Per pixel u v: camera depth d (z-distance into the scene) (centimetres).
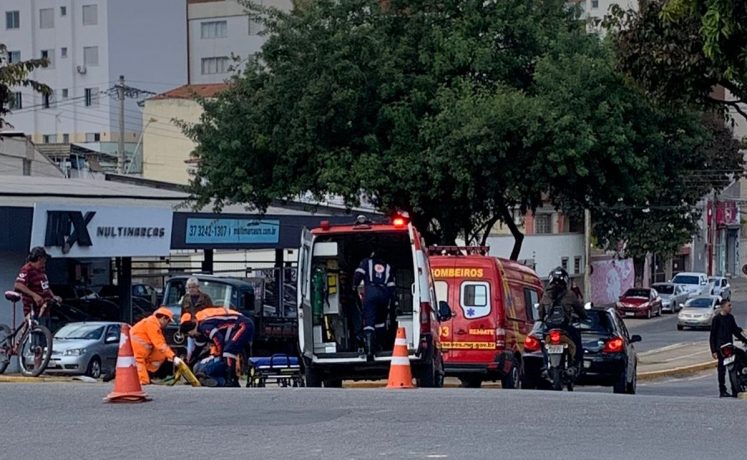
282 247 3831
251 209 3244
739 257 9062
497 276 2198
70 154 6700
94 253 3006
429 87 2967
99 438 1059
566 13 3166
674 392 2697
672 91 1738
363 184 2866
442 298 2202
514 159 2897
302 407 1255
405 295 1794
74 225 2934
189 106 7306
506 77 3053
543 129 2800
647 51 1706
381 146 2975
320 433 1070
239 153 3070
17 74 2475
